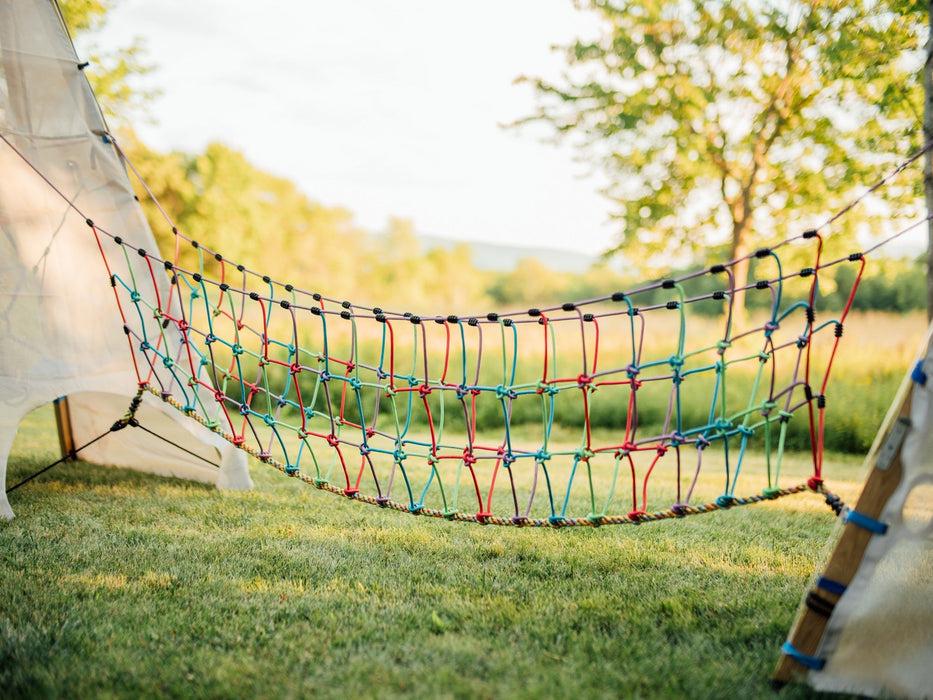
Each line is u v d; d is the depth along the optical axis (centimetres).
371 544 352
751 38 938
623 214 1168
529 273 4694
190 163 2770
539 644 238
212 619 255
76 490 451
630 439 249
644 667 220
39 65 398
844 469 682
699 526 403
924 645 198
